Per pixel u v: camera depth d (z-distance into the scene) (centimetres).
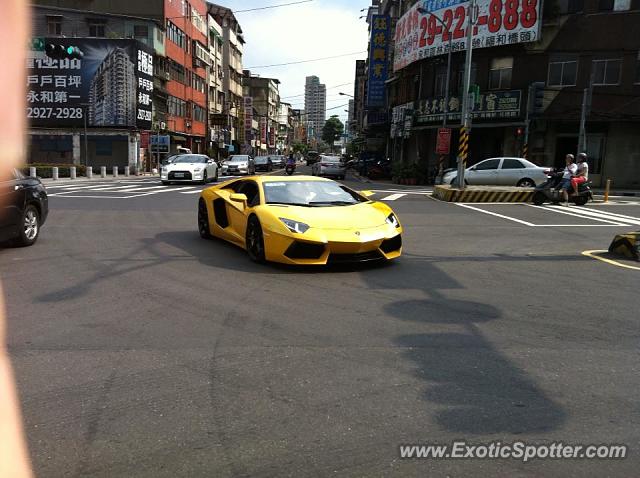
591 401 358
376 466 279
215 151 6781
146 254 848
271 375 393
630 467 282
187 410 338
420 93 3488
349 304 579
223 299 592
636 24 2602
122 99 4006
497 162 2252
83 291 618
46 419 325
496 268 777
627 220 1380
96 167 4125
